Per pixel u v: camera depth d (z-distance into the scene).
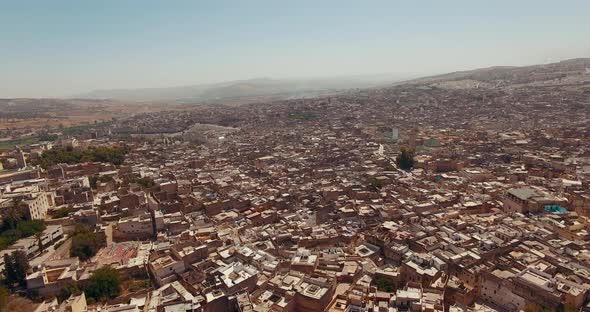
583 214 190.25
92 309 130.88
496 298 127.88
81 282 144.50
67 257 169.62
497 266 136.50
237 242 170.75
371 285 133.75
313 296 121.19
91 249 173.12
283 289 128.62
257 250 157.88
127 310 124.62
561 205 190.88
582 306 116.62
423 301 116.31
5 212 188.75
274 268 144.62
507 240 156.88
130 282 152.38
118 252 176.88
